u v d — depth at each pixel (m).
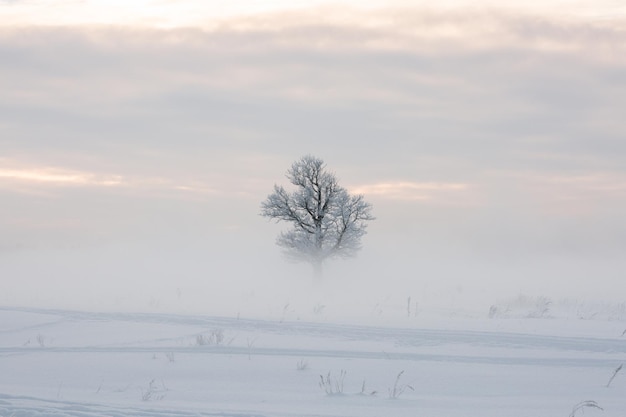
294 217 45.75
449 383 14.15
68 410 10.50
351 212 45.41
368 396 12.69
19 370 15.77
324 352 18.34
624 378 14.79
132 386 13.84
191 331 22.97
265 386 13.83
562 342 19.98
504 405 11.89
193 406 11.53
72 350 18.95
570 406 11.82
